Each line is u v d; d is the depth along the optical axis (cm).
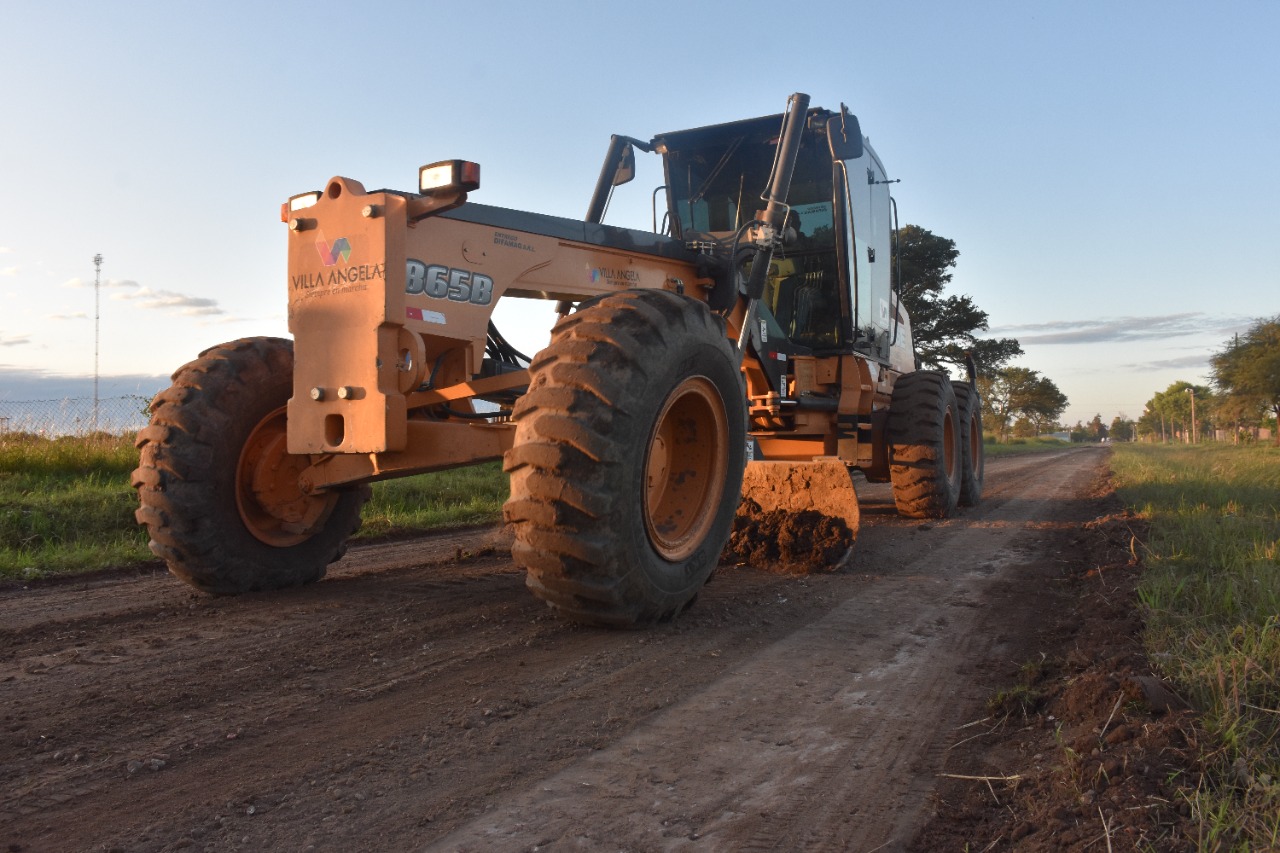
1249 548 485
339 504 486
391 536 696
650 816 204
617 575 344
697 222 761
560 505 333
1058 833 184
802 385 709
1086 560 548
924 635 374
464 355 418
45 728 256
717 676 313
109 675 308
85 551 578
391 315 383
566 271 461
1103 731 232
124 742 246
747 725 265
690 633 373
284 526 460
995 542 650
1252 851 168
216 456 430
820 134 695
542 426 336
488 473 1034
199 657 330
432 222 400
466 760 235
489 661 326
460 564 551
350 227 392
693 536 403
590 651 341
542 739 251
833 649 351
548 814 204
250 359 449
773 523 557
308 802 209
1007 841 188
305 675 308
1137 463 1677
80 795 213
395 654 335
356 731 255
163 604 429
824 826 200
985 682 308
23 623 392
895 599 446
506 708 275
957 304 3562
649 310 367
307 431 402
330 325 397
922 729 262
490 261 423
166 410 428
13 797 212
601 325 354
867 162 798
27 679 304
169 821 200
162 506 423
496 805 209
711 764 235
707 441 420
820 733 259
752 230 573
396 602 427
